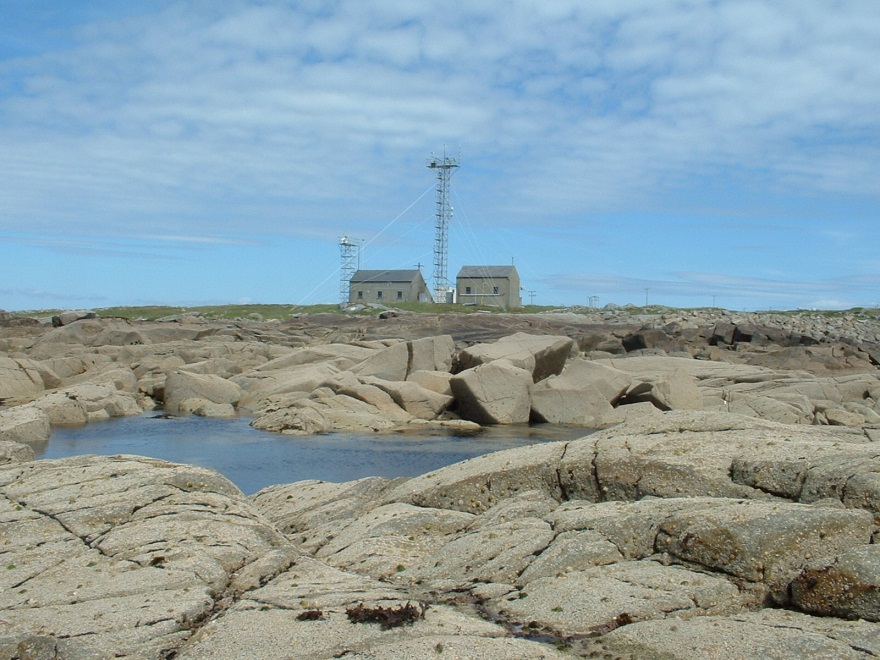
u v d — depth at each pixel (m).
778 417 38.88
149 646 10.10
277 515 17.47
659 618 10.34
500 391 39.75
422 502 16.39
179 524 14.08
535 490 15.60
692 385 40.97
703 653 9.28
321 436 34.78
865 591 10.17
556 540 12.55
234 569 12.95
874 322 93.75
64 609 11.15
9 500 15.13
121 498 14.93
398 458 29.55
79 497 15.05
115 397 40.91
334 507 17.11
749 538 11.26
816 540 11.27
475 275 117.25
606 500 15.16
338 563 13.64
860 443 14.84
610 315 98.19
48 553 13.18
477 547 12.98
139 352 54.94
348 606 10.84
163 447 31.44
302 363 50.28
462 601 11.29
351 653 9.46
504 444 33.06
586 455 15.77
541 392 40.62
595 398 40.22
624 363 49.09
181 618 10.80
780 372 47.12
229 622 10.49
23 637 10.37
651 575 11.33
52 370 45.69
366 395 40.69
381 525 14.80
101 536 13.80
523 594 11.23
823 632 9.77
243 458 29.31
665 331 76.06
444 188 118.81
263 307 106.44
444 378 42.91
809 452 14.17
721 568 11.34
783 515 11.51
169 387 43.22
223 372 48.91
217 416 40.12
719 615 10.53
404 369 45.84
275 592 11.70
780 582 11.04
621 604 10.58
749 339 70.62
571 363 42.69
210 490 15.86
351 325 78.38
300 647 9.66
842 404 42.03
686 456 14.83
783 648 9.27
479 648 9.41
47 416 34.31
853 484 12.61
